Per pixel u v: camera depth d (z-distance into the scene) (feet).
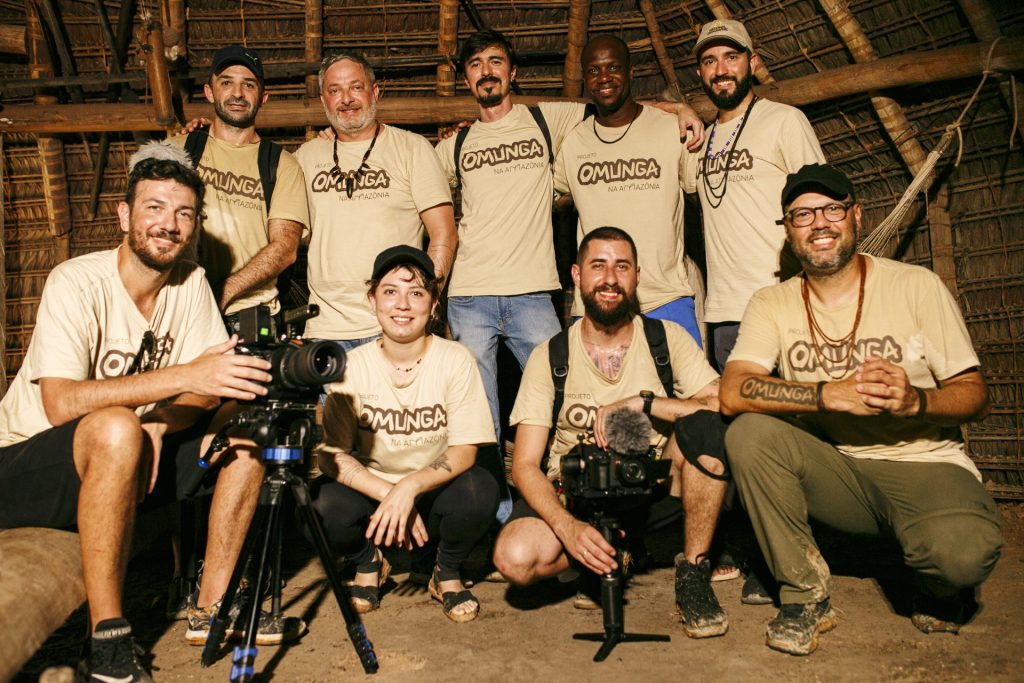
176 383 7.95
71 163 16.52
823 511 9.53
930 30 13.88
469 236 13.75
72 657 8.84
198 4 15.47
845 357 9.30
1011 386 14.79
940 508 8.55
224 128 12.64
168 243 8.73
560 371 10.35
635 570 11.57
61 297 8.61
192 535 10.27
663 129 13.15
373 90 13.37
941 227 14.93
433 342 10.36
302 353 7.52
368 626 9.70
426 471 9.72
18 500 8.36
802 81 14.48
